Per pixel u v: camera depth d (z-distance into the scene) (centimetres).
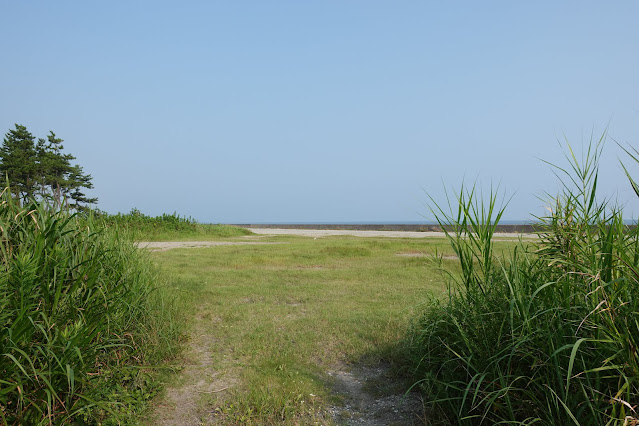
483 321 338
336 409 389
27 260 304
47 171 4012
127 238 552
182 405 395
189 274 1028
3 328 278
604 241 289
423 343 417
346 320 646
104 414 349
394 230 4756
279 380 439
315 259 1339
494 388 308
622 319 262
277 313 696
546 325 290
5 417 274
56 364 300
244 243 2050
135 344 447
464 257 376
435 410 359
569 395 279
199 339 569
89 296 360
